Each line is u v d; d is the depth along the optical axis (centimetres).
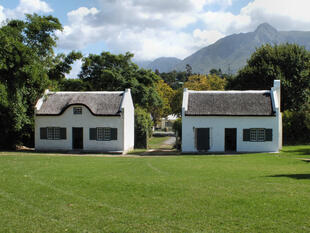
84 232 820
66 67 3688
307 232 793
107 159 2522
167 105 7331
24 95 3388
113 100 3425
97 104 3397
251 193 1177
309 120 3772
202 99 3241
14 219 918
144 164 2141
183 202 1070
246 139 3047
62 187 1307
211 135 3098
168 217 921
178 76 15462
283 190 1220
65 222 891
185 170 1822
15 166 1977
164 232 810
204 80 7912
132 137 3775
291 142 3938
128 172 1744
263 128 3027
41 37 3391
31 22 3303
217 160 2388
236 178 1508
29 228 848
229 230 815
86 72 5347
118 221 894
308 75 4378
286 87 4294
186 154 3012
